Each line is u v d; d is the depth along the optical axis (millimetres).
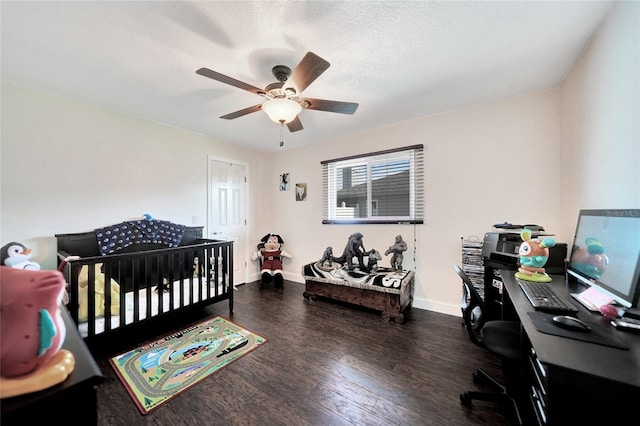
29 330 612
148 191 2938
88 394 641
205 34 1510
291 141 3818
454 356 1955
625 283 1026
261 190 4363
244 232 4062
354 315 2750
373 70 1916
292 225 4203
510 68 1911
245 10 1325
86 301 1983
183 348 2055
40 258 2225
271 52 1687
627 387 655
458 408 1438
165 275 2885
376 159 3285
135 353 1976
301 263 4098
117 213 2691
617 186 1387
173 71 1914
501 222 2473
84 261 1863
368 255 3018
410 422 1346
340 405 1464
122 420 1346
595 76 1572
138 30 1477
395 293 2564
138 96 2328
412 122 2969
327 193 3756
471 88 2223
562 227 2160
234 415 1387
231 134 3482
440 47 1647
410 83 2119
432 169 2855
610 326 972
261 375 1729
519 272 1683
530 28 1484
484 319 1521
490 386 1591
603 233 1245
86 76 1983
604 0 1300
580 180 1823
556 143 2213
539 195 2297
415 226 2988
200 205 3461
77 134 2422
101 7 1298
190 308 2543
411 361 1892
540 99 2279
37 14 1338
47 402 584
